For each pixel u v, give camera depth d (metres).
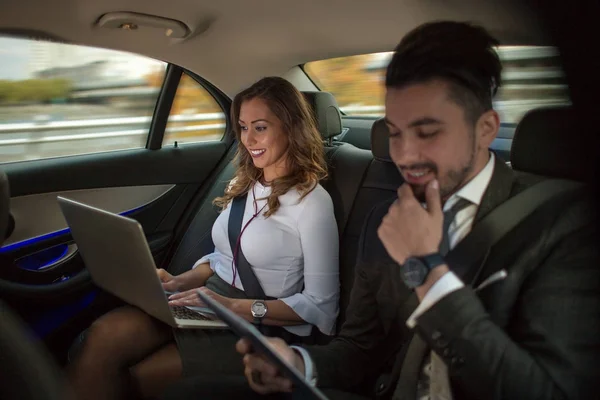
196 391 1.31
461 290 0.95
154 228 2.36
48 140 2.08
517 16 1.16
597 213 0.99
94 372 1.47
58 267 2.04
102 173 2.16
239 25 1.78
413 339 1.12
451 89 1.03
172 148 2.39
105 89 2.16
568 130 1.07
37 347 1.00
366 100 2.20
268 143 1.72
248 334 1.00
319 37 1.85
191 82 2.31
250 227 1.73
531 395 0.91
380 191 1.70
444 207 1.09
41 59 1.95
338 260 1.68
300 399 1.19
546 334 0.94
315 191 1.69
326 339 1.65
